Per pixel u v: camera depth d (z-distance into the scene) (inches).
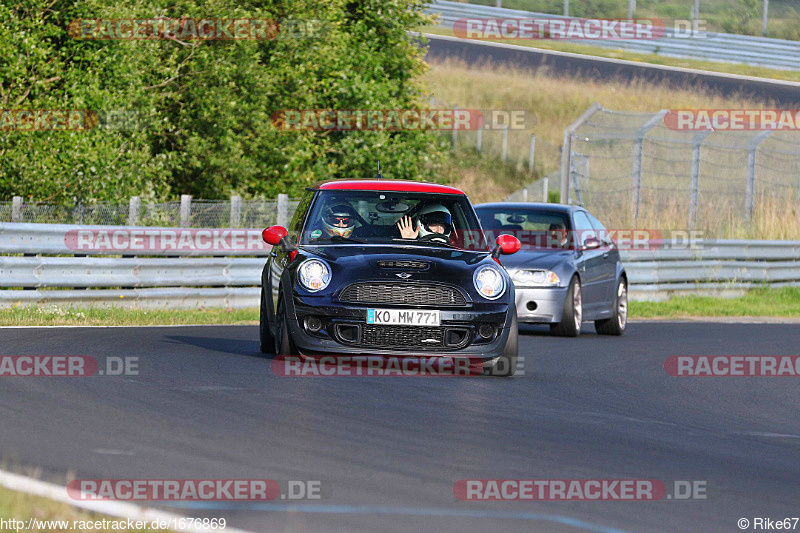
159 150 3078.2
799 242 3444.9
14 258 1947.6
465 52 6294.3
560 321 1958.7
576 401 1218.6
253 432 916.6
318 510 679.7
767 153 5098.4
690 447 976.3
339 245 1384.1
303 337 1301.7
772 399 1369.3
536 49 6707.7
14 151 2539.4
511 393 1237.1
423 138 3378.4
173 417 970.7
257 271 2383.1
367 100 3193.9
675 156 5044.3
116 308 2065.7
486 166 4815.5
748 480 844.0
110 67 2721.5
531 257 1990.7
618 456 906.7
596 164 4899.1
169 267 2204.7
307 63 3122.5
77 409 991.0
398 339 1291.8
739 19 7209.6
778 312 2883.9
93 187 2591.0
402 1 3481.8
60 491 691.4
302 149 3110.2
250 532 627.5
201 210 2637.8
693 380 1502.2
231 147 2950.3
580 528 671.8
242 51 2989.7
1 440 840.9
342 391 1165.1
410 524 658.8
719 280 3164.4
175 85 2977.4
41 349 1422.2
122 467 769.6
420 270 1312.7
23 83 2640.3
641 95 5787.4
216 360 1381.6
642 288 2910.9
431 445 903.1
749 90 6077.8
